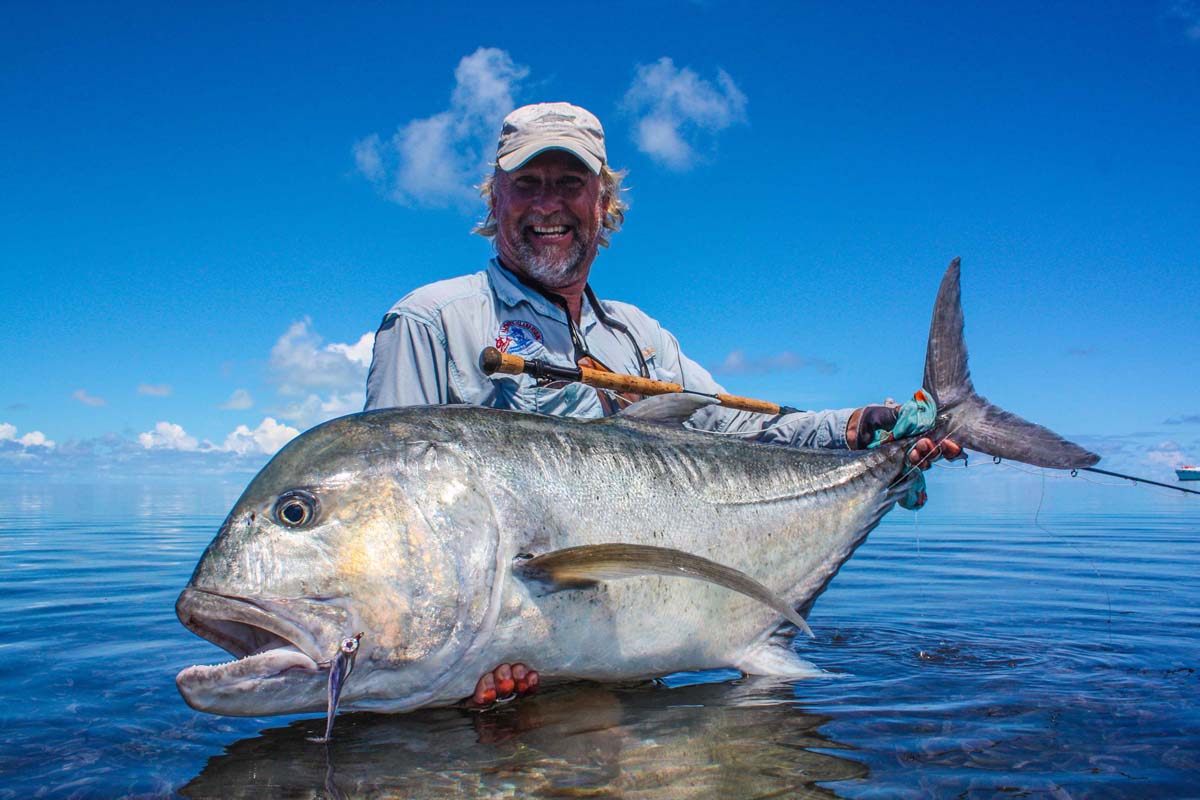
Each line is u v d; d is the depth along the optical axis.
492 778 0.91
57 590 2.19
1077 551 3.06
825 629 1.64
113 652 1.47
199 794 0.89
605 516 1.20
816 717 1.09
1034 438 1.50
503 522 1.12
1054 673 1.31
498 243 1.65
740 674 1.32
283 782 0.91
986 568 2.56
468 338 1.50
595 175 1.63
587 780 0.91
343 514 1.06
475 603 1.09
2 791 0.90
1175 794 0.88
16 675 1.32
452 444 1.13
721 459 1.33
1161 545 3.30
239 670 1.01
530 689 1.16
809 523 1.39
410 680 1.09
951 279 1.56
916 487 1.52
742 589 1.06
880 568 2.58
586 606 1.16
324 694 1.05
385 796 0.88
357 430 1.11
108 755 0.99
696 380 1.84
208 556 1.04
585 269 1.65
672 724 1.07
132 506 8.99
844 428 1.58
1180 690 1.21
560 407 1.52
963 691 1.21
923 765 0.94
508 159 1.56
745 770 0.93
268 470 1.08
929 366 1.55
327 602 1.04
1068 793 0.88
